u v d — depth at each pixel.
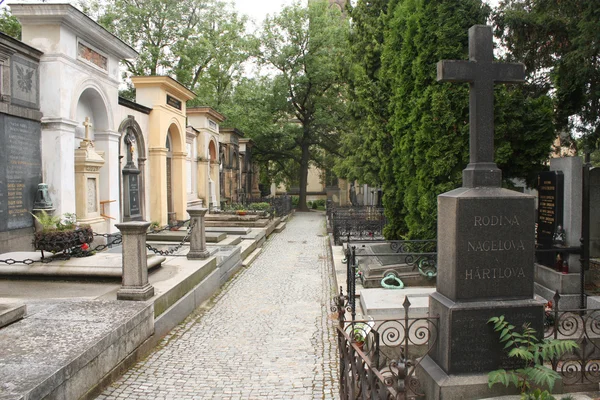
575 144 11.51
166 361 5.86
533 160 8.93
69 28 11.14
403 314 6.73
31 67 10.44
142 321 6.03
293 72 34.19
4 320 5.22
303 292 10.18
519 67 4.73
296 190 51.44
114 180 13.97
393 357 5.62
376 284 8.88
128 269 6.55
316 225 26.94
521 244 4.46
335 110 34.81
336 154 37.62
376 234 17.03
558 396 4.13
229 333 7.16
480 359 4.33
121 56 14.22
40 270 7.66
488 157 4.65
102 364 4.88
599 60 8.97
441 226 4.70
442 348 4.43
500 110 8.41
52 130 10.80
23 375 3.89
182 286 8.02
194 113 23.95
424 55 8.91
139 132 16.36
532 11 9.47
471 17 8.66
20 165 10.05
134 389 4.95
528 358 4.04
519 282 4.47
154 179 17.53
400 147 10.27
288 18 33.53
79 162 11.88
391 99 11.27
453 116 8.45
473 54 4.71
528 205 4.45
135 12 26.69
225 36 30.62
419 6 9.05
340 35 32.75
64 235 8.06
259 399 4.75
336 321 7.83
